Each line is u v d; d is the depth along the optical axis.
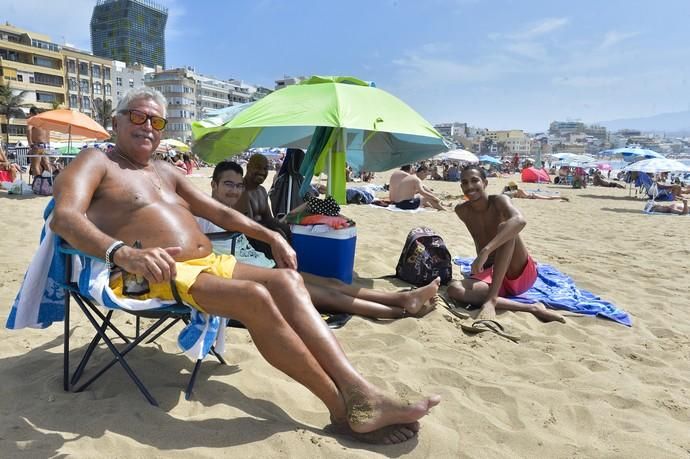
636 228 10.15
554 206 14.66
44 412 2.17
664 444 2.22
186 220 2.56
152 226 2.38
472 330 3.66
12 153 21.48
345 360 2.17
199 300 2.13
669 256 7.16
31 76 65.56
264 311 2.04
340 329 3.58
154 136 2.56
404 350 3.19
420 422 2.29
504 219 4.28
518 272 4.45
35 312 2.39
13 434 1.98
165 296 2.23
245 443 2.01
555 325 3.89
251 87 122.12
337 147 4.86
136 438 2.00
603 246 7.95
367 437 2.12
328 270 4.21
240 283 2.08
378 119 3.85
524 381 2.89
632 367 3.20
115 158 2.51
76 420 2.11
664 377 3.03
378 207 11.93
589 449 2.17
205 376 2.68
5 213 8.27
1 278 4.51
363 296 3.96
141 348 3.02
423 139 5.23
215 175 4.15
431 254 4.90
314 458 1.95
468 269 5.77
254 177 4.43
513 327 3.77
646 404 2.63
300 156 5.28
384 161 6.02
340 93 3.96
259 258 4.02
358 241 7.18
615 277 5.82
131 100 2.51
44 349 3.01
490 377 2.90
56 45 72.81
